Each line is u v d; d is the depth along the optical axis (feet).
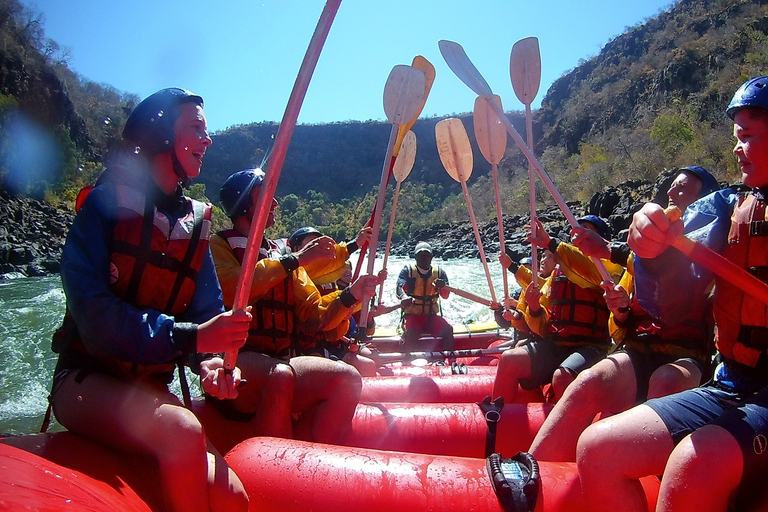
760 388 4.92
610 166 95.35
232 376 5.33
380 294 15.79
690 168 8.54
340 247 11.32
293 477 5.63
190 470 4.72
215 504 5.07
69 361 5.25
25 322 26.43
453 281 45.19
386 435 7.82
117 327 4.78
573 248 9.62
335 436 7.56
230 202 8.54
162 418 4.81
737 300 5.08
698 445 4.38
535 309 10.02
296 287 8.89
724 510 4.39
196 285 5.89
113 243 5.19
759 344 4.95
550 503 5.31
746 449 4.37
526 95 9.92
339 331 9.55
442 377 10.73
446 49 9.82
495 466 5.53
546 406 8.34
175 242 5.49
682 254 5.30
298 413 7.87
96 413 4.92
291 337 8.58
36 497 3.65
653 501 5.31
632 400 7.24
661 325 7.49
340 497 5.42
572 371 8.64
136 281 5.30
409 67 9.81
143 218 5.29
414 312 18.31
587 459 4.93
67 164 80.59
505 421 8.02
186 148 5.65
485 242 79.41
